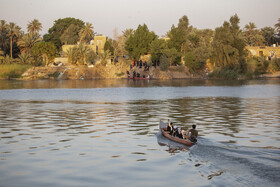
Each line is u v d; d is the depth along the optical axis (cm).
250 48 15325
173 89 7062
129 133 2283
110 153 1758
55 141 2019
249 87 7706
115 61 14300
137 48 13488
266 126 2559
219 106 3944
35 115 3153
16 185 1296
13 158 1652
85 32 15762
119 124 2650
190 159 1655
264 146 1900
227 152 1770
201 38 14650
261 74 13538
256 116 3103
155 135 2223
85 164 1562
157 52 13412
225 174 1429
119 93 5972
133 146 1914
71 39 16475
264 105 4050
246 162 1593
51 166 1528
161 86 8144
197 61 13675
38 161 1603
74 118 2967
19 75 12156
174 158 1675
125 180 1355
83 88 7281
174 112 3391
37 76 12050
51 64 13425
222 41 13062
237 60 12706
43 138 2098
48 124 2638
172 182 1335
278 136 2181
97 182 1330
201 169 1497
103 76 13012
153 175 1418
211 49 13450
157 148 1875
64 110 3538
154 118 2975
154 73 13250
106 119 2911
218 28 13325
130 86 8094
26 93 5900
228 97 5172
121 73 13325
